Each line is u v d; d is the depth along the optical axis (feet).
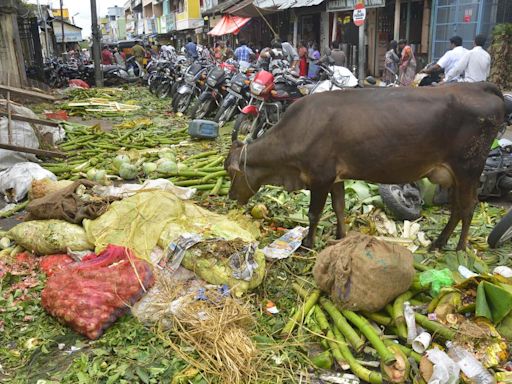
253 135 27.78
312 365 10.37
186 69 40.32
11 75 48.03
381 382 9.65
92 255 13.10
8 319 11.80
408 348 10.54
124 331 11.20
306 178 14.21
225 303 11.41
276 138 14.53
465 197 13.88
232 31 76.07
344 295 11.21
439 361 9.51
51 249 14.07
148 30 194.18
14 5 49.06
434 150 13.25
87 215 14.34
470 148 13.26
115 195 15.80
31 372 10.19
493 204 19.42
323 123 13.42
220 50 66.18
